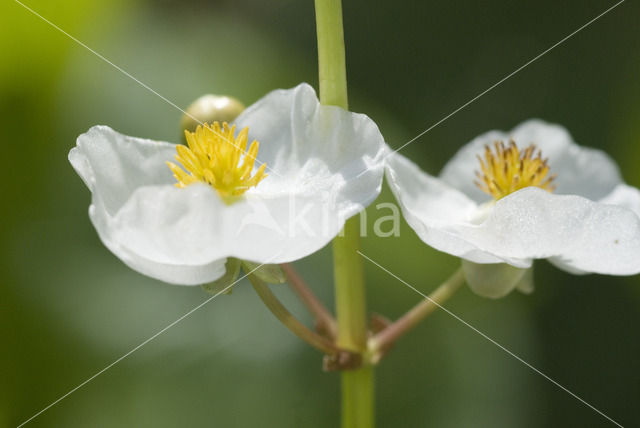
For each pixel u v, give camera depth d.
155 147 0.18
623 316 0.26
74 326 0.23
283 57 0.29
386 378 0.24
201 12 0.28
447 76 0.30
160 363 0.23
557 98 0.29
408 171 0.20
